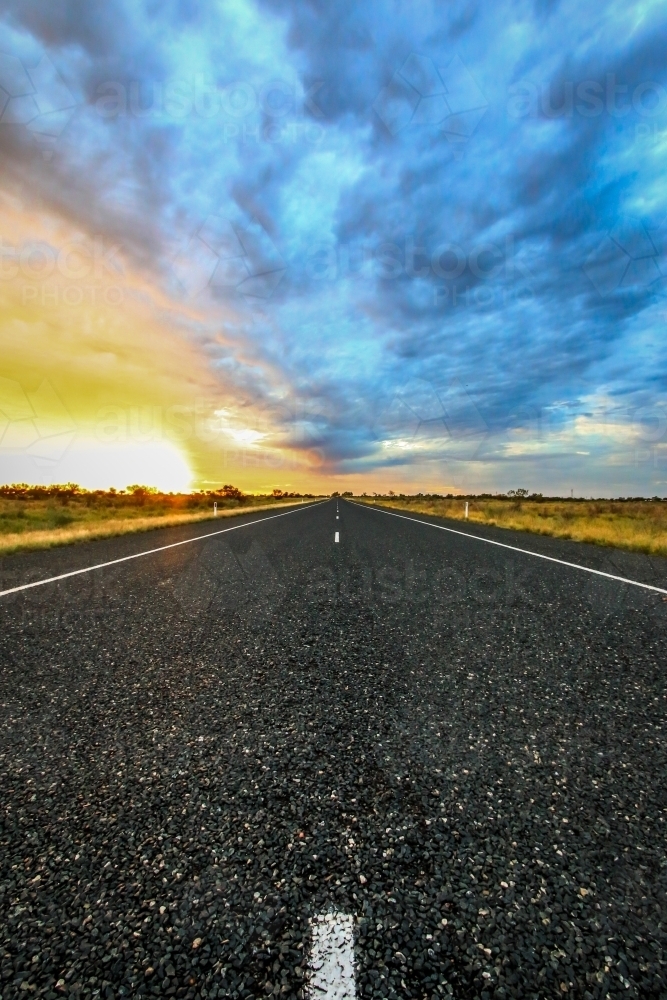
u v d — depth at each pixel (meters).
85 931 1.09
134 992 0.95
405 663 2.92
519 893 1.20
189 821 1.47
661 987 0.96
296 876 1.25
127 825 1.46
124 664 2.92
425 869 1.27
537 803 1.56
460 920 1.12
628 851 1.34
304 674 2.75
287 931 1.09
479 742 1.96
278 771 1.75
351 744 1.95
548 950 1.04
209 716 2.21
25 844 1.37
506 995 0.94
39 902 1.17
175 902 1.17
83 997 0.94
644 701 2.37
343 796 1.60
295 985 0.97
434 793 1.62
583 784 1.67
